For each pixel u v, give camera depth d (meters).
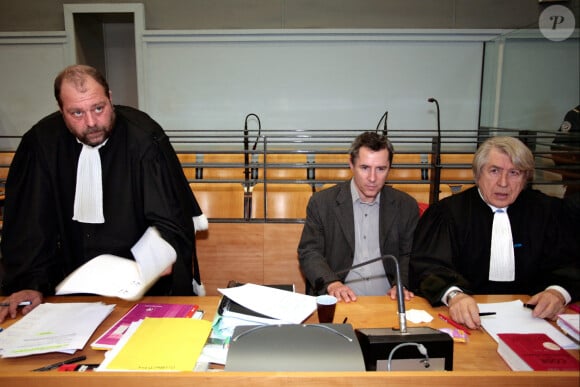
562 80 3.05
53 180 1.48
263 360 0.86
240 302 1.22
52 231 1.47
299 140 3.76
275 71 3.91
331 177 3.25
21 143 1.51
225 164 2.91
